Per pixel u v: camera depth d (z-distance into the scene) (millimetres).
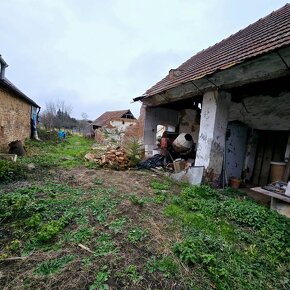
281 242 3340
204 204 4559
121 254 2566
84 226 3172
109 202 4168
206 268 2520
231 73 5141
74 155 11836
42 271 2225
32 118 18047
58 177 6188
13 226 3117
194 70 7391
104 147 17469
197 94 6773
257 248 3219
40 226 3111
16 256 2482
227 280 2398
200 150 6418
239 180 7312
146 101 10008
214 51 8289
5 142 10742
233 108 7457
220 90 5895
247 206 4426
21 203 3752
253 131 8078
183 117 10898
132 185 5770
